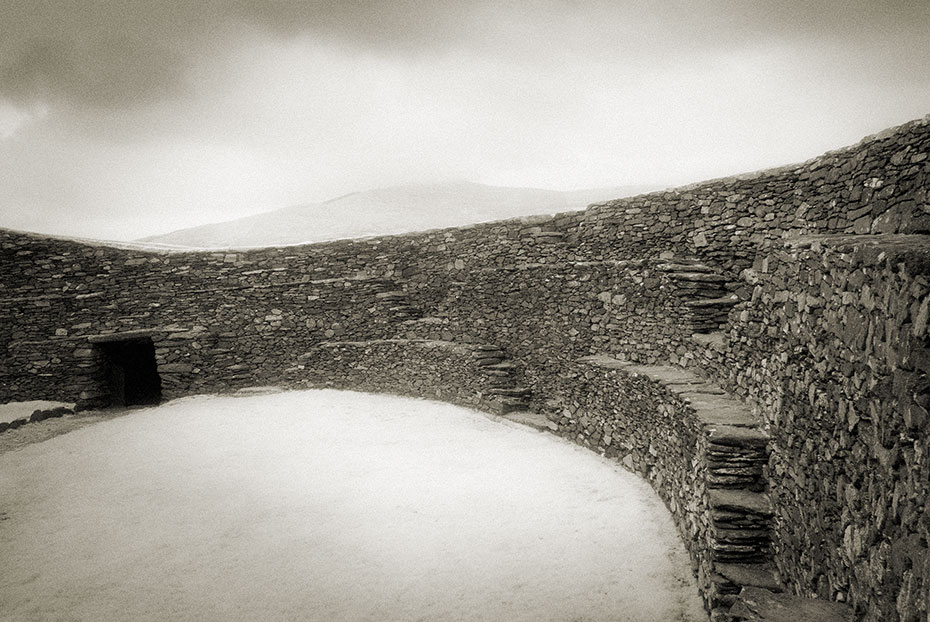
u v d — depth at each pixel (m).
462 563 8.66
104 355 20.31
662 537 8.88
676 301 12.09
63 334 19.97
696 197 12.77
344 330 19.78
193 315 20.41
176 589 8.48
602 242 14.66
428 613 7.59
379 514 10.39
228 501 11.34
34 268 20.19
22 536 10.31
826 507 5.51
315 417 16.55
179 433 15.82
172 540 9.92
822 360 5.93
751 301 8.89
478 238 17.67
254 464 13.20
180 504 11.30
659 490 10.17
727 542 7.01
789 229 10.93
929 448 3.71
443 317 18.72
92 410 19.62
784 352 7.18
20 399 19.91
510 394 15.70
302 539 9.70
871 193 8.12
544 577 8.16
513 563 8.55
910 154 7.17
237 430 15.79
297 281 20.23
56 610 8.12
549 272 15.80
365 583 8.34
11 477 13.14
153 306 20.28
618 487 10.78
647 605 7.37
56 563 9.35
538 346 16.06
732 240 12.10
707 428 7.80
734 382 9.41
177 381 20.09
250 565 9.02
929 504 3.63
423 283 19.20
